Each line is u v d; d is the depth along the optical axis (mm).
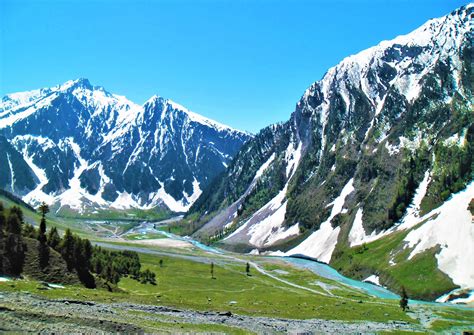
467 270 161625
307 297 145875
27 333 46719
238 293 152875
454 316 119125
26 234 101500
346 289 182375
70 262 95875
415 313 121750
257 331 69875
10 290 64188
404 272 179375
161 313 71438
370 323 100375
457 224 185375
